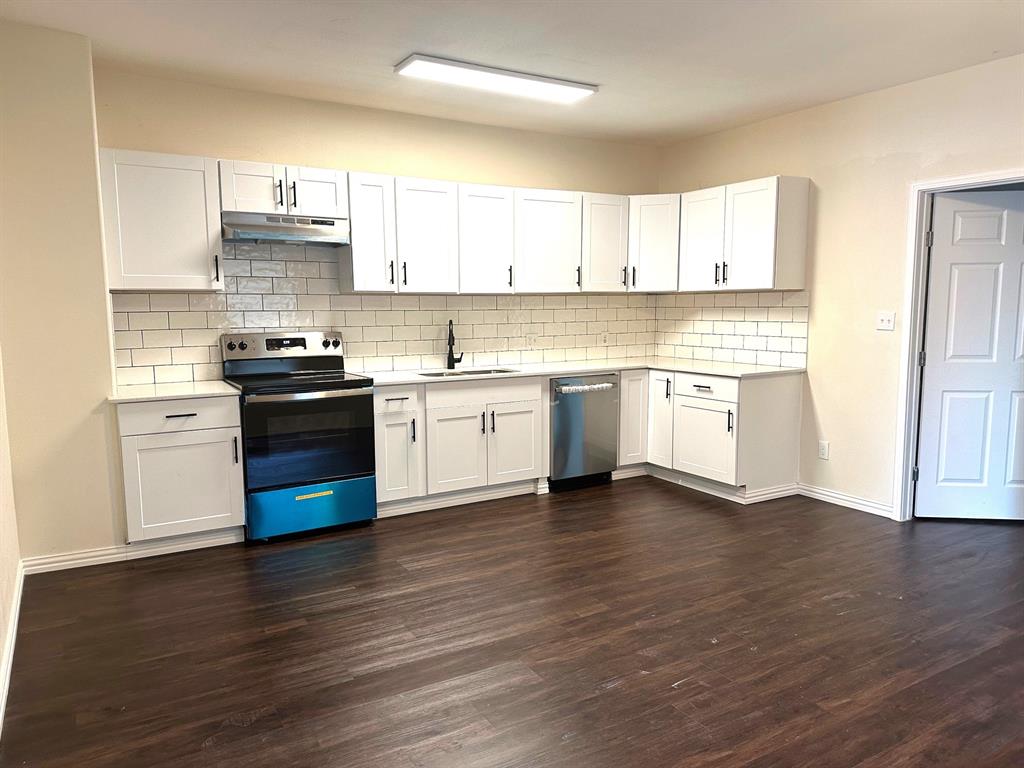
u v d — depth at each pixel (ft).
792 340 15.34
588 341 18.04
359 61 11.71
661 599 9.96
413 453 13.94
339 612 9.59
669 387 16.17
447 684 7.75
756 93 13.61
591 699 7.44
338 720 7.07
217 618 9.39
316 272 14.29
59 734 6.86
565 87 12.98
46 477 10.80
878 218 13.51
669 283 16.72
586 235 16.35
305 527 12.64
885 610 9.53
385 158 14.82
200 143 13.01
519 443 15.21
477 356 16.42
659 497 15.26
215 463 11.87
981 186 12.13
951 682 7.73
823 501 14.90
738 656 8.32
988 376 13.03
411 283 14.17
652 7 9.56
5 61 10.05
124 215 11.55
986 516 13.34
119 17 9.86
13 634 8.71
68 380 10.82
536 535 12.79
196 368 13.24
